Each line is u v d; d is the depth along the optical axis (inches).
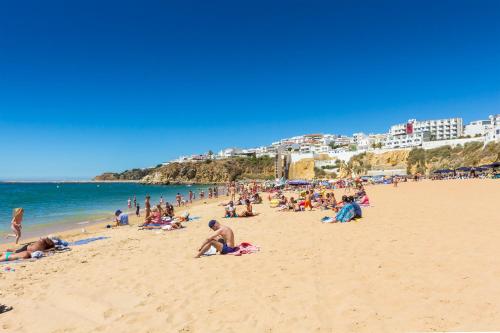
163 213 874.8
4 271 375.9
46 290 303.6
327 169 4982.8
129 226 835.4
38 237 754.8
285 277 299.4
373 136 7313.0
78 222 1053.2
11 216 1243.8
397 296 235.8
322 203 926.4
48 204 1904.5
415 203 915.4
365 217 655.8
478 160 3577.8
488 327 182.7
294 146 7303.2
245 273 320.5
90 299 274.5
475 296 225.0
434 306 214.5
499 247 349.1
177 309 243.1
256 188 2326.5
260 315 222.7
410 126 5748.0
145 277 327.3
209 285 291.9
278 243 453.1
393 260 326.3
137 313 240.7
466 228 472.7
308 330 197.0
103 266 382.0
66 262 412.5
